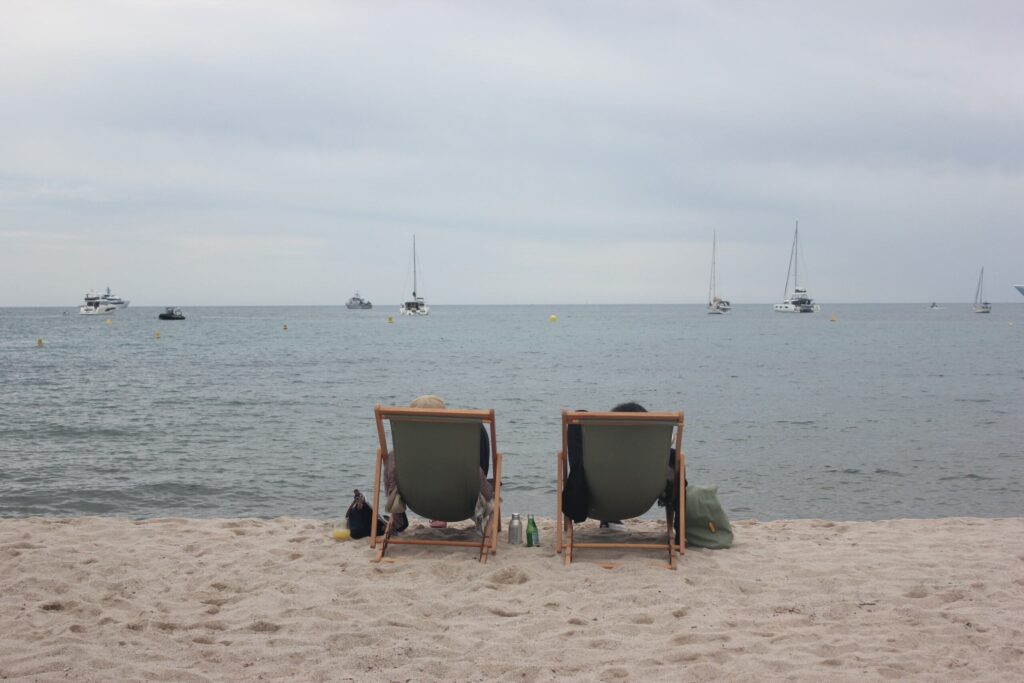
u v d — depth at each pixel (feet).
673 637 13.53
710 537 19.36
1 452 42.22
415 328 295.07
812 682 11.68
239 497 32.53
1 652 12.88
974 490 34.88
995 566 17.74
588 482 18.15
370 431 51.19
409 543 19.26
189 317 490.08
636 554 18.90
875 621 14.43
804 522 23.22
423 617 14.76
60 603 15.25
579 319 433.07
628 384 86.12
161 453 42.39
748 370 105.70
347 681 11.87
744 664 12.37
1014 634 13.64
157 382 87.51
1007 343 180.96
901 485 35.86
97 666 12.36
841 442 47.65
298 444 45.83
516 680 11.90
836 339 202.69
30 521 22.54
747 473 38.42
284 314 602.44
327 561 18.34
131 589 16.29
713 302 530.27
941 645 13.16
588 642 13.38
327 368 110.11
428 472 18.15
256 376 96.48
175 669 12.21
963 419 57.88
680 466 18.72
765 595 15.89
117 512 29.91
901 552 19.19
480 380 91.66
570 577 17.01
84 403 66.08
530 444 46.19
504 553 18.94
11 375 96.53
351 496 32.81
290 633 13.98
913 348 161.07
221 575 17.22
